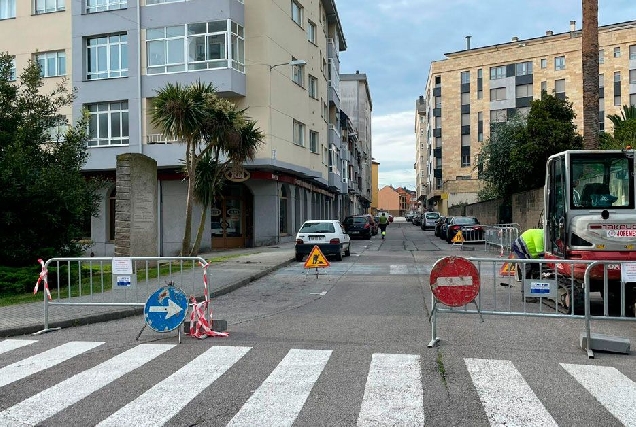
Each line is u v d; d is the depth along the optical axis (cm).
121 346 829
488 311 841
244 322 1005
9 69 1619
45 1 3159
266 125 2908
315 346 809
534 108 3119
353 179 6619
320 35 4025
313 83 3853
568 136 3025
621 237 988
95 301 1129
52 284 1343
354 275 1717
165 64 2923
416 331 907
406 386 615
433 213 6016
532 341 837
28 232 1463
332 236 2161
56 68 3133
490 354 759
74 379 657
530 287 871
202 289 1343
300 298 1287
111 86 2998
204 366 708
